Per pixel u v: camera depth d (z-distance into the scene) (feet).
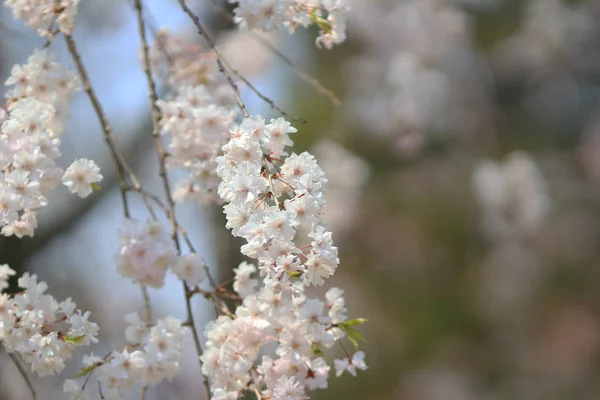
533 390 17.87
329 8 6.89
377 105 18.71
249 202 5.14
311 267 5.04
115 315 16.21
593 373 18.06
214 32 14.24
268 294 6.17
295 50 18.49
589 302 18.63
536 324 18.56
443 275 18.45
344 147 18.66
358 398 17.42
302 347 6.18
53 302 6.09
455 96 19.48
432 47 19.34
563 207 19.39
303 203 5.05
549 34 20.21
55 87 7.04
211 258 13.88
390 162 18.84
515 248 18.74
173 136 7.55
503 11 20.57
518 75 20.42
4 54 13.33
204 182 7.63
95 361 6.09
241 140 5.37
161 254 6.47
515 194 18.47
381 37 19.47
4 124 6.11
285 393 5.91
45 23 7.22
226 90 8.54
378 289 18.29
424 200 18.67
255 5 6.56
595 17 20.88
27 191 5.82
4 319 5.96
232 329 6.18
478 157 19.26
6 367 12.93
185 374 16.57
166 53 8.64
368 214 18.47
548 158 19.84
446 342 18.08
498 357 18.11
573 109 20.52
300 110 18.63
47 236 14.35
